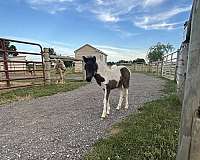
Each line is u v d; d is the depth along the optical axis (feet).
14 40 29.76
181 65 18.84
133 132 11.37
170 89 31.76
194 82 2.67
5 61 28.35
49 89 31.12
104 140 10.64
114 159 8.55
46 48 36.96
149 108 17.56
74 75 76.33
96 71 15.38
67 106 20.21
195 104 2.66
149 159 8.44
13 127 13.69
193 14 2.83
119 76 17.39
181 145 2.95
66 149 10.16
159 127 12.06
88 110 18.47
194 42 2.69
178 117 14.29
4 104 21.11
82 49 153.17
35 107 19.79
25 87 32.78
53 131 12.85
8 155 9.61
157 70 84.99
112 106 20.02
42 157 9.36
